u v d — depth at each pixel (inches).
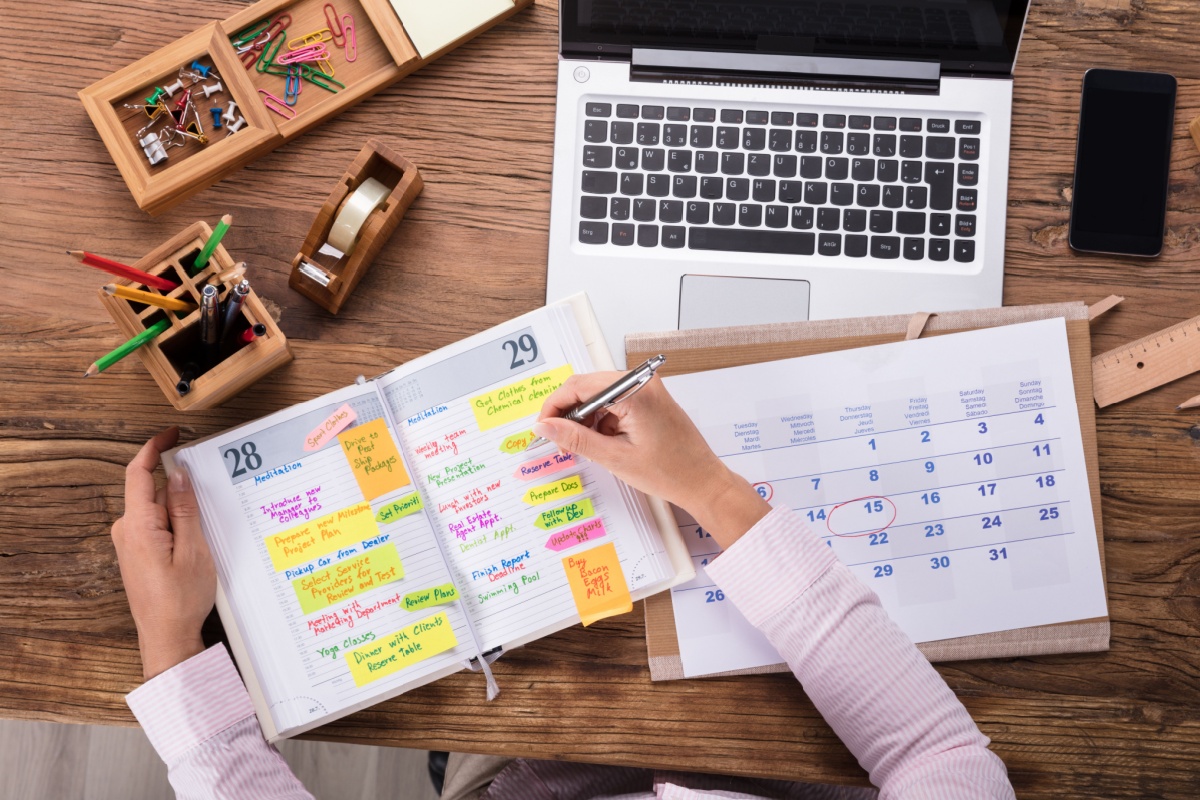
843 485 32.9
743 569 30.1
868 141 34.2
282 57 33.2
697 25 33.2
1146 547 33.2
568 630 32.4
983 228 34.1
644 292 33.8
